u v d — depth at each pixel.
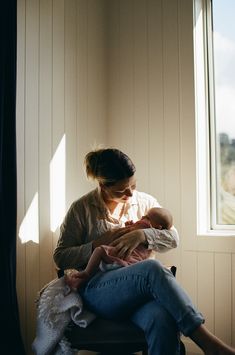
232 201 2.72
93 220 2.12
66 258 2.04
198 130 2.69
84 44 2.73
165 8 2.78
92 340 1.78
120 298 1.78
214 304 2.57
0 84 1.96
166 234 2.04
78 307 1.82
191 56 2.69
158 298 1.68
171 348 1.62
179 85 2.72
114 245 1.96
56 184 2.45
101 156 2.05
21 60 2.22
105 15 2.97
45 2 2.39
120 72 2.92
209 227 2.74
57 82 2.48
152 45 2.82
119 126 2.91
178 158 2.70
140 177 2.82
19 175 2.19
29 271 2.24
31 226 2.26
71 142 2.59
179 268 2.66
